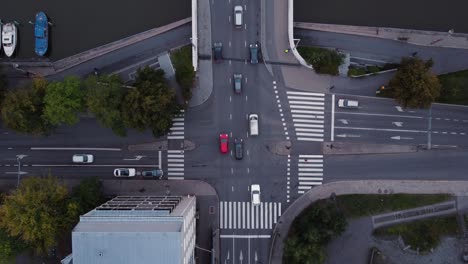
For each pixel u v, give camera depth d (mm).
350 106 90875
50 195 81688
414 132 91812
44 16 93188
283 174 91188
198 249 90750
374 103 91750
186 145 91312
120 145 91938
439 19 94188
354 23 93750
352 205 91062
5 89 87125
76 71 93250
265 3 89875
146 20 93938
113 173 91875
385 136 91812
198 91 90750
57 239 88938
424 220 91062
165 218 72062
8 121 81938
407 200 91000
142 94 80562
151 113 81188
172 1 93938
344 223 85562
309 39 94188
